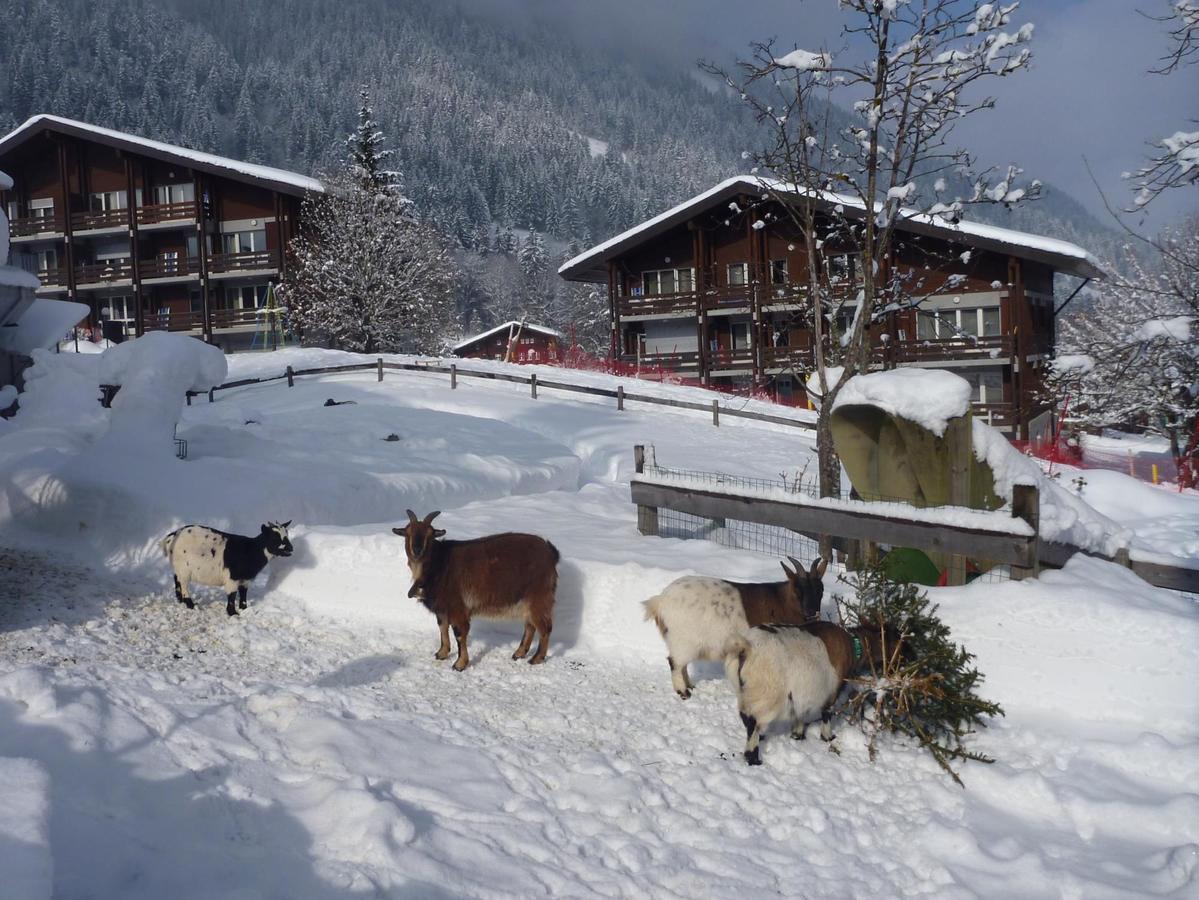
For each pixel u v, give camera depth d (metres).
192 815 4.75
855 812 5.43
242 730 5.82
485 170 156.12
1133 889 4.62
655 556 8.57
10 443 12.43
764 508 8.50
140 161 43.78
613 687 7.15
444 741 6.02
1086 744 5.97
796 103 11.31
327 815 4.83
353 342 41.47
